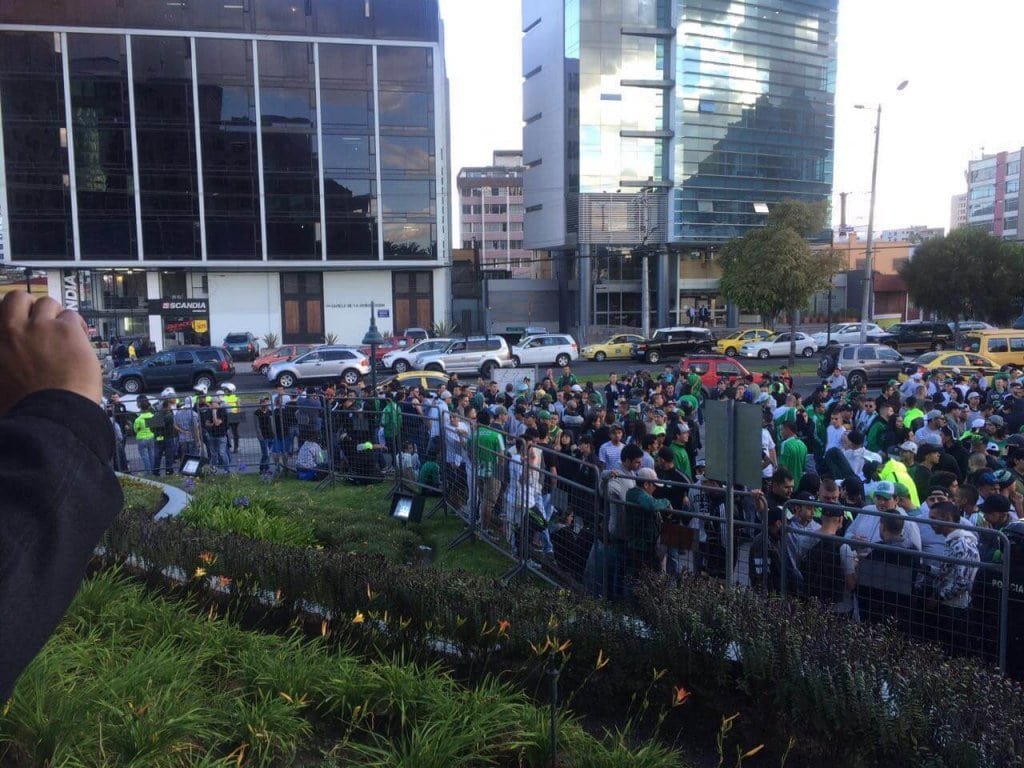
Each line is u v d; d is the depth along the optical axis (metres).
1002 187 94.88
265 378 36.00
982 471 7.75
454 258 67.81
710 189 56.62
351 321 48.94
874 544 5.44
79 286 44.81
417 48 46.72
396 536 8.90
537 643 4.66
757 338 44.31
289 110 45.62
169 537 6.20
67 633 4.50
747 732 4.23
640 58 55.59
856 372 29.73
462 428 10.34
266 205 45.84
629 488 7.08
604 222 56.16
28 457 0.80
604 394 19.94
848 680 3.77
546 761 3.74
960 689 3.61
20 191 42.66
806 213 39.91
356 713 4.03
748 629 4.23
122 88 43.38
